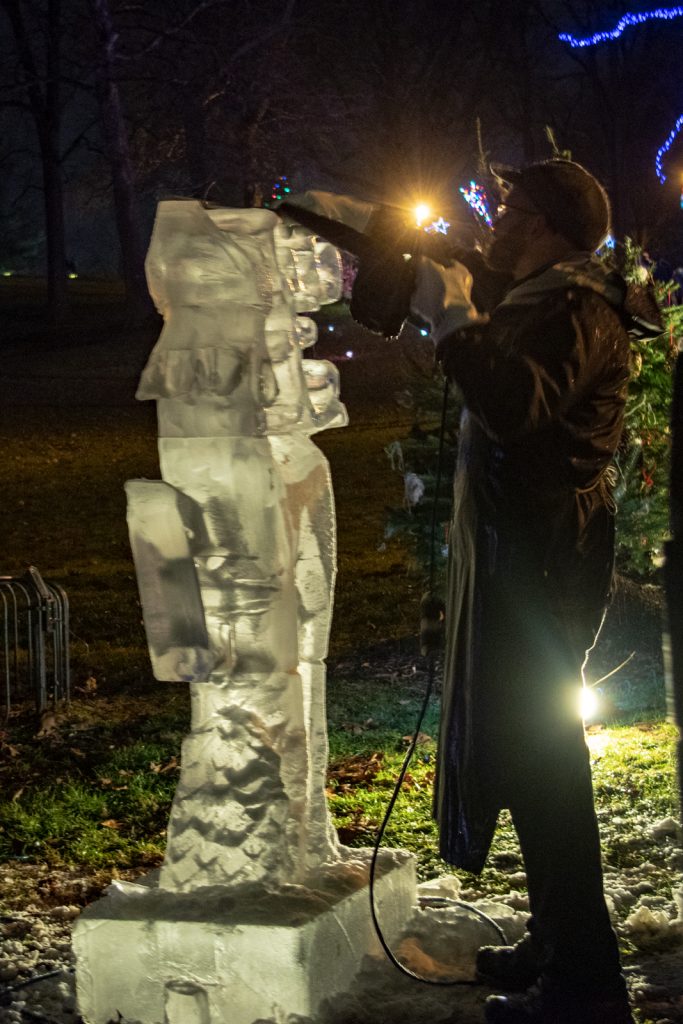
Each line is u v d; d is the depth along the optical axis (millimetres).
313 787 4156
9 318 43781
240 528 3725
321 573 4129
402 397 9320
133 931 3678
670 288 8836
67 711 8703
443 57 38406
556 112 45438
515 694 3477
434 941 4227
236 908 3721
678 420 3285
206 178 37406
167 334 3689
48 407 30250
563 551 3506
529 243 3553
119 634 11117
